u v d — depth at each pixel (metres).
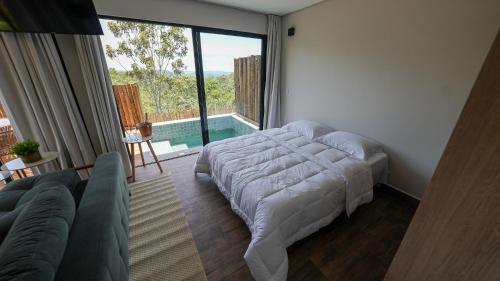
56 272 0.70
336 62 2.55
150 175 2.68
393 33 1.94
